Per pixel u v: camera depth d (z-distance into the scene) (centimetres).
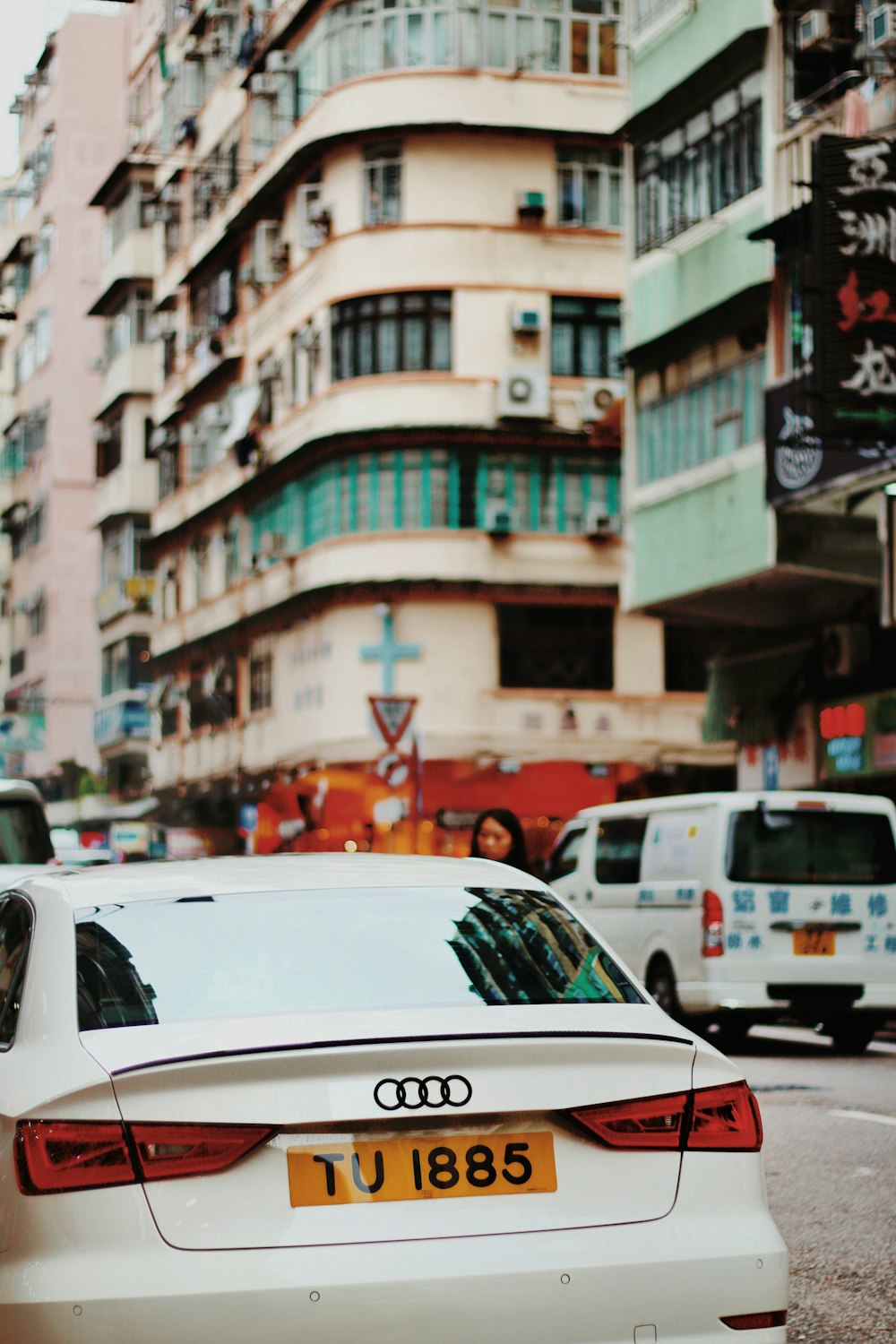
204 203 4297
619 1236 379
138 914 451
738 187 2156
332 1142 370
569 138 3522
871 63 1848
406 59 3500
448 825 3438
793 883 1423
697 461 2220
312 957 432
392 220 3516
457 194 3494
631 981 457
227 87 4144
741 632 2598
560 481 3488
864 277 1691
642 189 2375
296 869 489
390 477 3472
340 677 3472
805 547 2062
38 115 6162
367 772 3472
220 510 4166
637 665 3525
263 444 3872
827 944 1423
